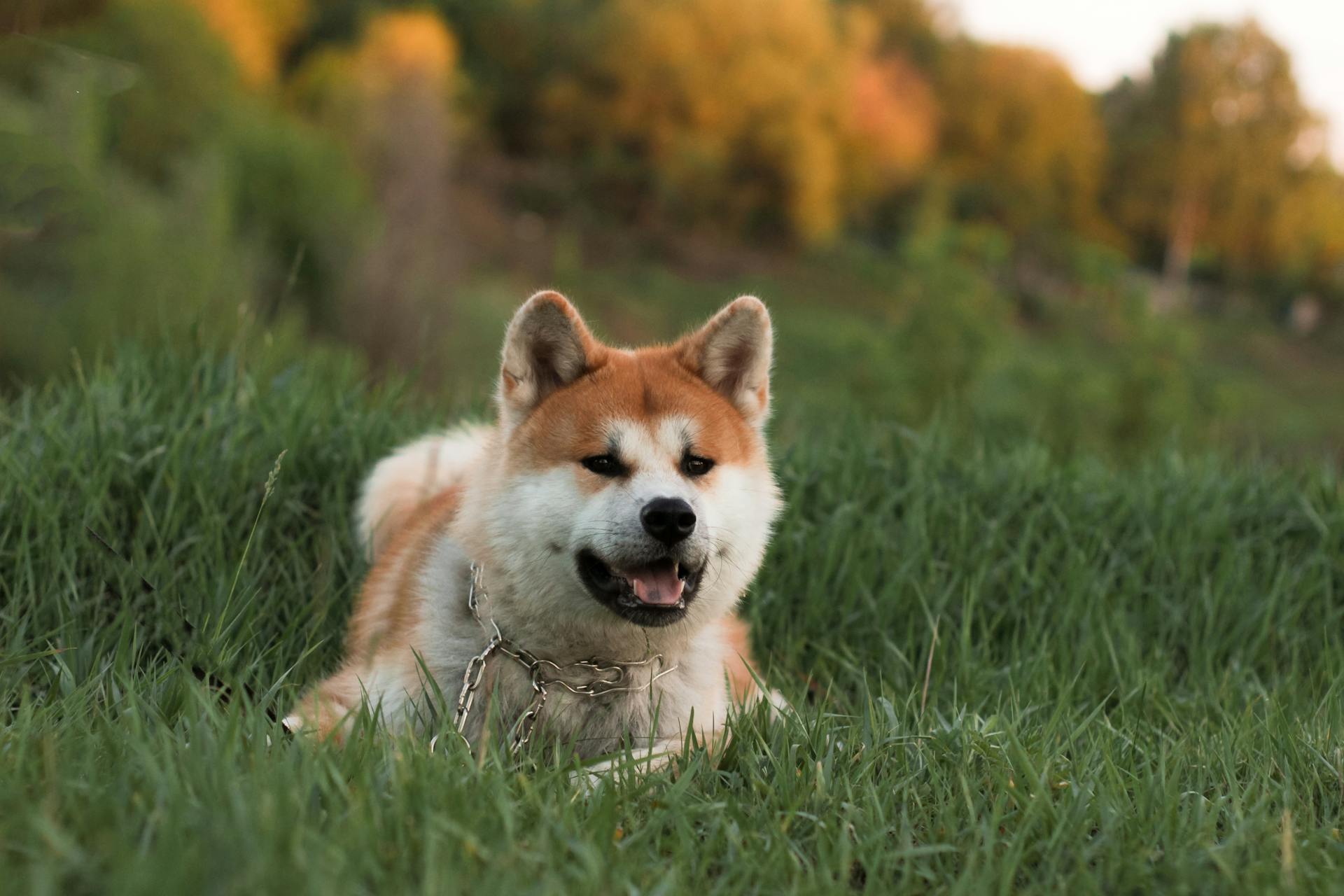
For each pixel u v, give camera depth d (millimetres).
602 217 48688
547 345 3557
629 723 3340
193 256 17125
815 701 4023
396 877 2121
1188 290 65250
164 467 4188
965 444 5684
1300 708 3977
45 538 3838
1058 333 43344
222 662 3244
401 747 2656
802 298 45938
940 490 5008
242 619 3668
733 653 3877
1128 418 17719
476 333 26078
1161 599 4660
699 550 3240
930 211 50188
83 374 5219
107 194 16062
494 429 3969
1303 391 45906
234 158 24172
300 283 23797
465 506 3453
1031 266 54562
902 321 19766
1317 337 61375
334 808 2342
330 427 4828
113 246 15305
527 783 2602
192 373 4836
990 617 4590
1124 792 2855
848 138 56031
